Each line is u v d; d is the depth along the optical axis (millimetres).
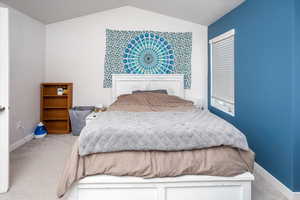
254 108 2736
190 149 1876
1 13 2045
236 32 3211
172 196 1851
